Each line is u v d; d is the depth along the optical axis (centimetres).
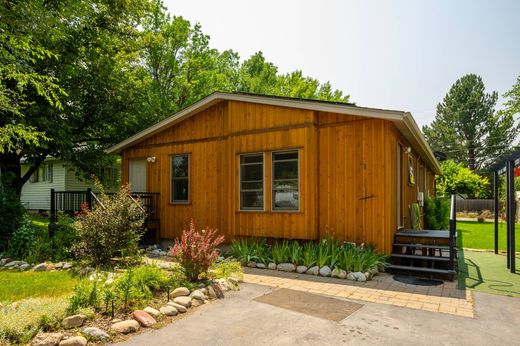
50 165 1927
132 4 1432
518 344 353
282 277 639
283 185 817
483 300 502
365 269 639
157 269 549
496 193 966
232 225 879
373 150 736
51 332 357
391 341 357
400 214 837
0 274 639
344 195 764
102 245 685
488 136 3791
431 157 1149
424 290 555
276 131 828
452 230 638
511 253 704
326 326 398
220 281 560
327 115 795
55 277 612
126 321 386
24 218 893
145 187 1130
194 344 349
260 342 354
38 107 1098
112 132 1538
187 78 2069
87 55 1328
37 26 798
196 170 1002
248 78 2888
